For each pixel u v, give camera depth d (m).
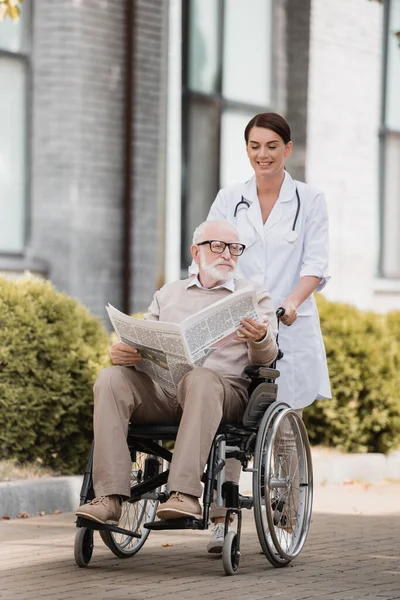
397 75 20.23
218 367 7.86
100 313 14.80
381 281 19.77
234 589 7.10
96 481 7.33
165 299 8.01
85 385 10.86
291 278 8.60
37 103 14.54
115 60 14.90
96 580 7.29
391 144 20.23
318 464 12.46
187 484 7.24
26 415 10.51
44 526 9.30
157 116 15.32
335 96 17.83
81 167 14.54
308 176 17.39
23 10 14.45
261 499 7.73
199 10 16.72
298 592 7.07
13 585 7.10
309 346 8.65
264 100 17.55
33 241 14.58
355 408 13.33
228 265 7.82
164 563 7.92
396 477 13.45
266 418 7.63
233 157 17.31
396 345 13.82
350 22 18.03
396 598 6.97
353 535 9.29
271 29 17.55
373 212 18.62
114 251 14.97
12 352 10.45
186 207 16.62
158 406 7.73
